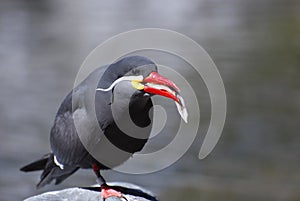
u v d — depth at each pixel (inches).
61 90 845.8
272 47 1122.7
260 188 542.0
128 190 318.7
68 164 309.0
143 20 1457.9
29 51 1117.1
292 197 530.3
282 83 864.9
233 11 1566.2
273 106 756.0
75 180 546.6
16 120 711.7
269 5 1636.3
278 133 661.9
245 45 1146.7
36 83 880.9
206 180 553.3
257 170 573.6
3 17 1523.1
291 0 1697.8
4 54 1095.6
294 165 591.2
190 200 524.4
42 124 701.9
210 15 1518.2
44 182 333.4
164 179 553.6
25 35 1285.7
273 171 571.8
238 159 604.1
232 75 921.5
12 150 624.4
